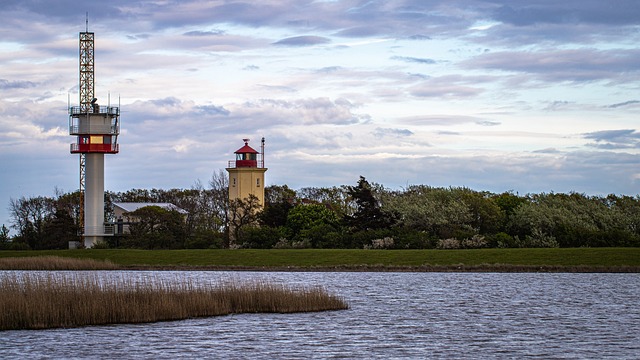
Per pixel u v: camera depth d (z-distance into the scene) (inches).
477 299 3235.7
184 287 2699.3
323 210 5792.3
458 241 5162.4
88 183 6181.1
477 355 2030.0
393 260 4884.4
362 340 2215.8
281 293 2741.1
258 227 5935.0
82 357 1967.3
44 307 2310.5
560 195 6402.6
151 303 2475.4
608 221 5536.4
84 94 6806.1
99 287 2532.0
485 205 5615.2
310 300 2755.9
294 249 5246.1
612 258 4783.5
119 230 6333.7
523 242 5172.2
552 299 3248.0
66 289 2433.6
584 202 5984.3
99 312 2393.0
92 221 6161.4
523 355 2033.7
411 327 2448.3
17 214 7130.9
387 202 6028.5
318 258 4995.1
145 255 5295.3
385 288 3686.0
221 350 2062.0
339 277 4288.9
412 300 3179.1
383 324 2493.8
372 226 5511.8
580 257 4813.0
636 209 5767.7
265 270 4832.7
